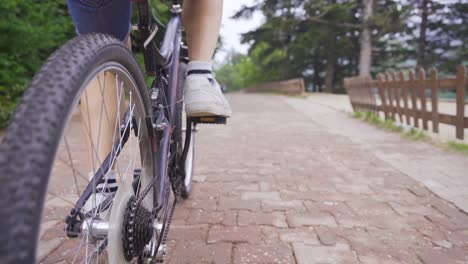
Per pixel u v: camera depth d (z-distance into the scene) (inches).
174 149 68.7
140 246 45.5
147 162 55.5
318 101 597.6
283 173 140.3
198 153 177.6
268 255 75.7
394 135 230.7
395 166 149.8
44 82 28.0
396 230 88.1
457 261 73.7
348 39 1053.8
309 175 137.3
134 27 52.4
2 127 211.8
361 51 876.0
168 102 63.4
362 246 79.9
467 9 934.4
